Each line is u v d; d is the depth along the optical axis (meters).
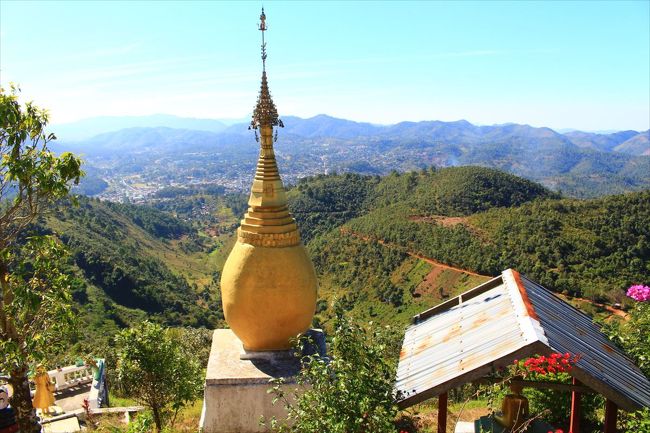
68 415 17.77
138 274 90.75
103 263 84.88
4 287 11.22
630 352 10.68
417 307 72.69
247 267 12.67
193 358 19.52
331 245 101.94
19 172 10.36
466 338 8.51
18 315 11.14
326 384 8.58
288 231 12.95
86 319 66.38
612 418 7.48
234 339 14.71
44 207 11.52
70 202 12.33
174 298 90.94
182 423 17.05
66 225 101.31
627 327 12.55
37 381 17.14
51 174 10.78
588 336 8.96
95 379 21.30
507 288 9.56
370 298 80.88
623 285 58.91
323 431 8.23
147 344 14.81
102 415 18.17
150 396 14.95
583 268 63.41
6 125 10.21
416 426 14.64
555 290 61.16
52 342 11.68
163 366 14.88
